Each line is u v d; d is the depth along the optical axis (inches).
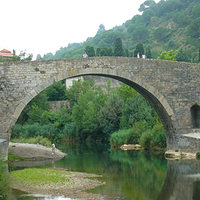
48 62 1191.6
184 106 1334.9
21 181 905.5
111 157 1471.5
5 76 1165.7
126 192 823.7
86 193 804.6
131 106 2137.1
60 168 1145.4
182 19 5423.2
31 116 2851.9
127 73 1275.8
